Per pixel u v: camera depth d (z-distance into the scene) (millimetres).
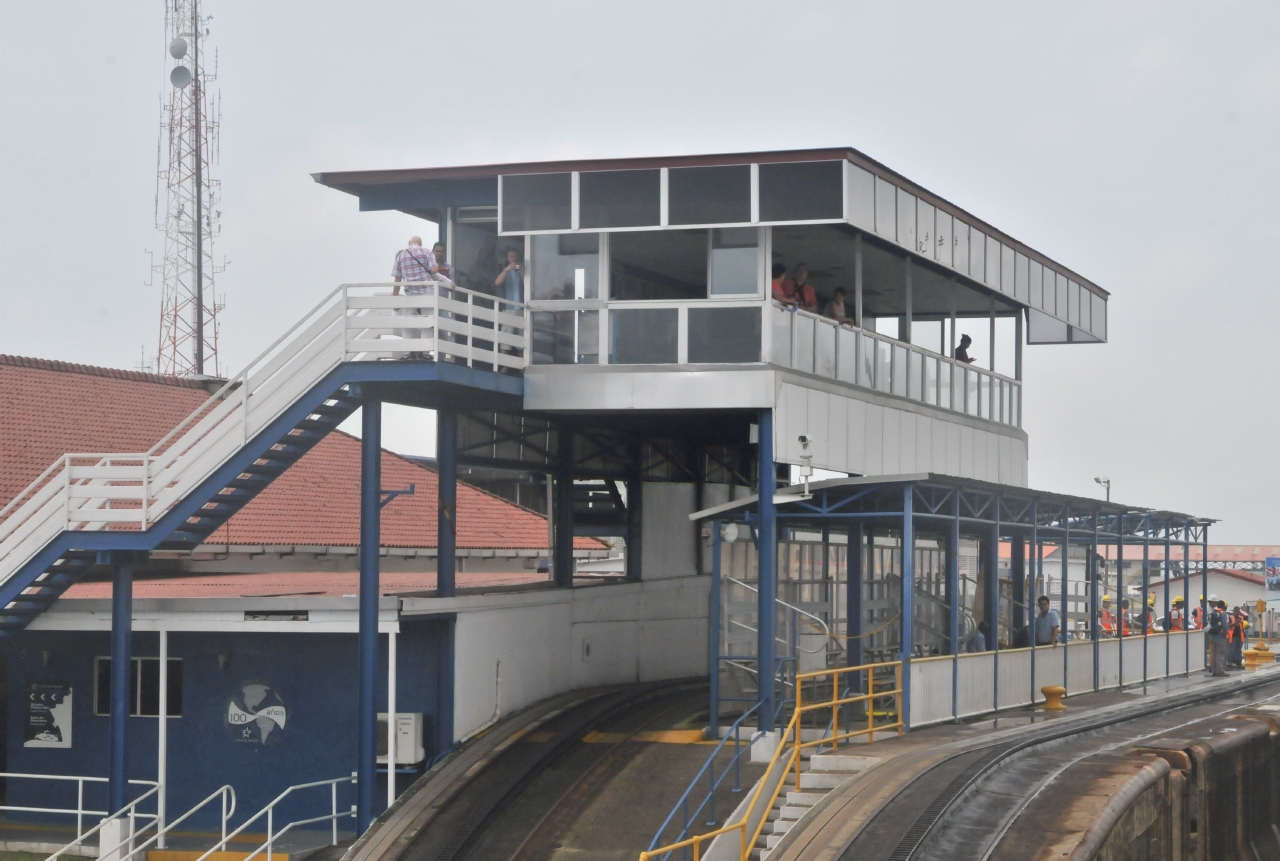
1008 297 27375
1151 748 19062
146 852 17906
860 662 23172
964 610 28984
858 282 21250
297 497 28844
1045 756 18531
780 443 20188
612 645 25359
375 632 18328
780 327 20594
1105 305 32812
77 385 29000
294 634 19609
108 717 20219
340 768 19328
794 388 20641
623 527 26594
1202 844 19047
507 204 20422
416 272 20047
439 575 20547
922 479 19203
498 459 22469
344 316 18703
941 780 16156
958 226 24578
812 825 14859
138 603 19000
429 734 19406
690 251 22016
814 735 19281
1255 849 21938
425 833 17062
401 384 18938
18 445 25797
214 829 19547
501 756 19484
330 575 26812
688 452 28406
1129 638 29031
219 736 19719
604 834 17125
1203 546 34469
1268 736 23172
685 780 18562
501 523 33125
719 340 20312
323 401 18641
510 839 17047
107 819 17500
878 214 20922
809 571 22594
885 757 17469
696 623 28500
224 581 24594
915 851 13727
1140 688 28578
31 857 18641
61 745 20328
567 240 20953
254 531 26375
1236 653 35625
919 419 24953
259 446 18641
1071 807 15500
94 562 19141
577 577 28625
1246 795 21594
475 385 19328
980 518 21828
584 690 24172
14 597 18672
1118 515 28094
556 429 24250
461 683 19766
